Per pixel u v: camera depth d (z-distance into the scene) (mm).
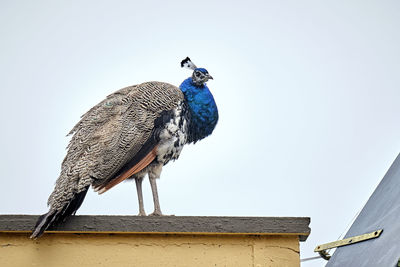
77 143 10453
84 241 8352
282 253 8227
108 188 10438
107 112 11148
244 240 8320
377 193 10578
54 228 8242
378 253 8117
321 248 10508
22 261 8258
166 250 8289
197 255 8258
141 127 11078
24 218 8344
